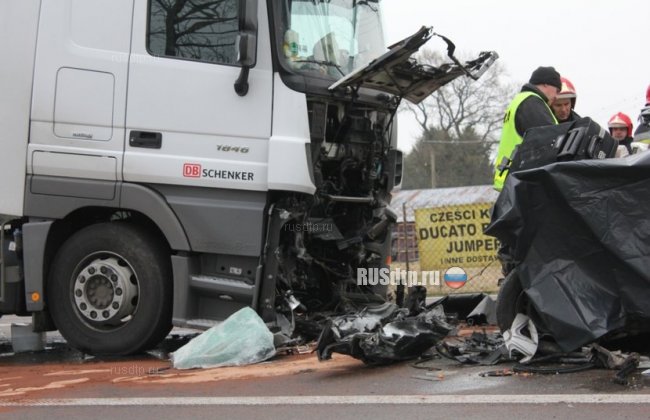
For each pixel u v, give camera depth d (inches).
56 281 241.4
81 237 239.5
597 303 172.9
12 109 236.7
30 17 237.1
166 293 237.1
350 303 261.7
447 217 390.3
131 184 232.8
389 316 223.3
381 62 223.5
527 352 184.4
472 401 159.9
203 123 230.4
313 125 233.8
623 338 194.2
